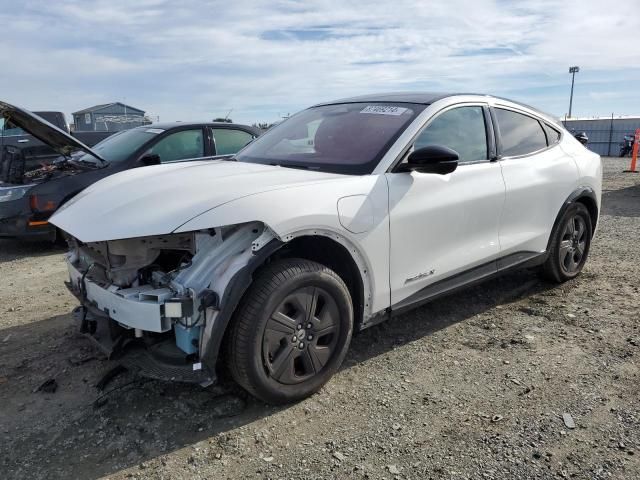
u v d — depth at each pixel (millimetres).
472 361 3492
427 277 3508
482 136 4016
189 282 2650
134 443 2650
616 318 4164
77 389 3170
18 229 6516
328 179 3072
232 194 2744
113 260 2855
